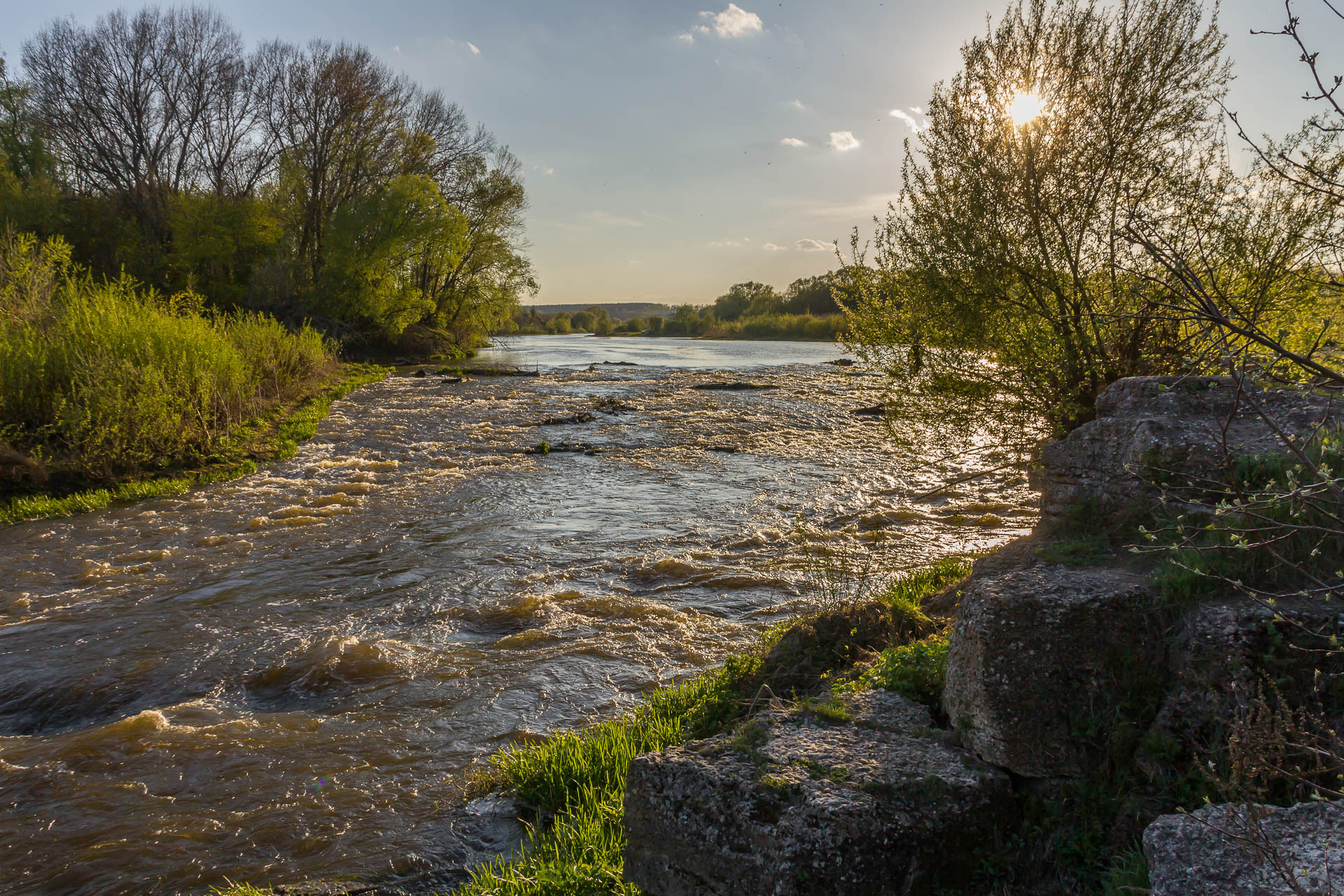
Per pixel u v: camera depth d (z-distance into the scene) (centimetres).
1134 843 299
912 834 302
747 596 945
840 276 1139
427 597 956
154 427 1636
